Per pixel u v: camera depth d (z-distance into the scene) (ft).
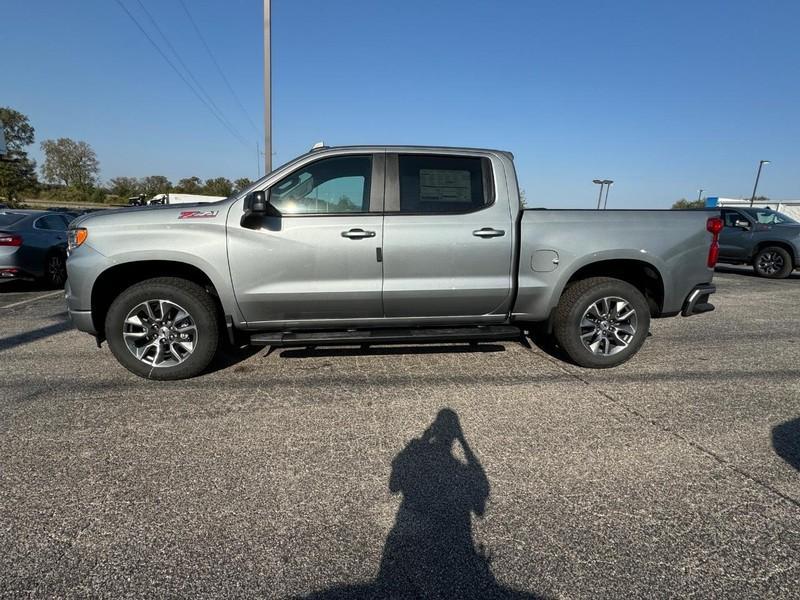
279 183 12.19
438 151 12.75
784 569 6.23
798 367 14.17
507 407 11.16
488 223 12.53
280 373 13.29
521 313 13.24
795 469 8.61
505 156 12.98
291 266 12.01
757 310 23.20
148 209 12.32
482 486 8.08
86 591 5.83
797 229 35.45
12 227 26.27
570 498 7.75
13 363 14.14
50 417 10.53
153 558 6.40
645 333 13.52
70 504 7.52
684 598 5.77
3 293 27.50
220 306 12.92
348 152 12.41
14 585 5.90
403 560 6.39
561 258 12.82
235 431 9.95
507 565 6.31
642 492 7.91
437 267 12.41
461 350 15.29
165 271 12.87
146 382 12.57
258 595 5.82
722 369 13.92
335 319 12.67
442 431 9.98
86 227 11.85
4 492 7.82
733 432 9.98
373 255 12.15
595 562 6.36
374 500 7.68
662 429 10.10
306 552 6.54
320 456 9.00
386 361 14.29
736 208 39.24
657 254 13.07
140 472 8.43
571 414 10.80
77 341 16.60
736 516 7.30
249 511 7.39
